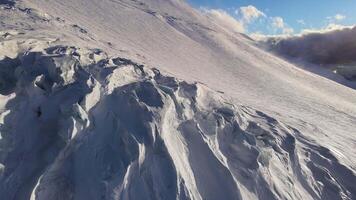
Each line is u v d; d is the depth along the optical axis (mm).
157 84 10375
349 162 11461
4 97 8453
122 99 9023
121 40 23422
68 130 7766
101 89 9141
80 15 27203
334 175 10469
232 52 36812
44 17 19250
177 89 10484
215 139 9422
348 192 10031
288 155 10047
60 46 11883
